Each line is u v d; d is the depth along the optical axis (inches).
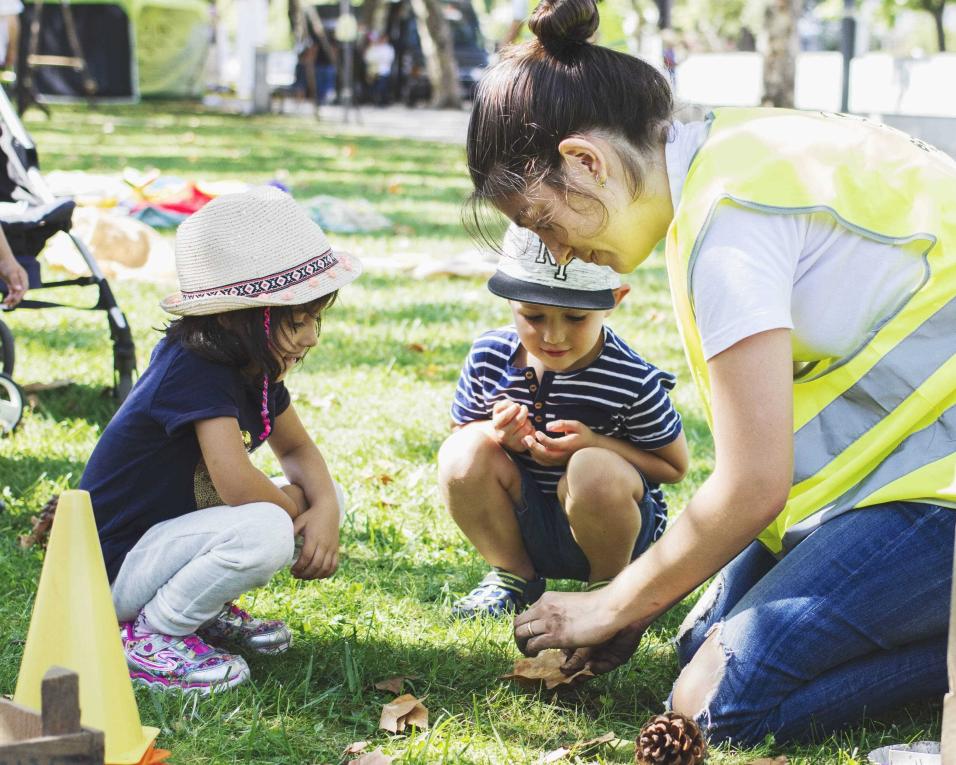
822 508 92.0
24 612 107.7
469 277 289.3
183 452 99.7
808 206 86.1
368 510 138.6
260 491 98.8
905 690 90.7
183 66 1015.6
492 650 105.2
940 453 89.1
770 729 90.6
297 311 97.6
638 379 113.7
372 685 99.0
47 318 227.8
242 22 973.2
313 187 436.8
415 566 125.2
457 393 122.0
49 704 61.9
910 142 93.2
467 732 90.5
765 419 83.4
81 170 439.2
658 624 114.7
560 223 86.0
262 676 100.3
